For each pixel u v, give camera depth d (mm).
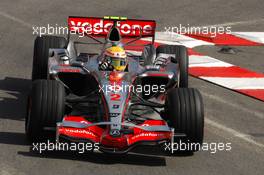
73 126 19750
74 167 19562
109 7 51500
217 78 32625
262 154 21984
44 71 27359
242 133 24172
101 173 19203
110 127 19531
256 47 41531
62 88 20734
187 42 41594
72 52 27469
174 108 20594
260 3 56156
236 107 27703
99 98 21969
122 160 20406
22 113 25141
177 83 24391
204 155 21484
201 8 52875
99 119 21266
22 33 41594
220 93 29906
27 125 21062
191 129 20469
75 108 23859
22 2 52438
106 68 22969
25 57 35281
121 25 28438
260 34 45281
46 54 27422
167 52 27469
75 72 23266
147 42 40625
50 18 46844
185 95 20922
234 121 25672
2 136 22047
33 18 46562
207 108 27281
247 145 22828
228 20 49438
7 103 26391
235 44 42000
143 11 50469
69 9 50219
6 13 47875
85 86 24312
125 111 20875
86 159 20281
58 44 27844
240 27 47281
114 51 23016
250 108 27688
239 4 55375
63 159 20172
